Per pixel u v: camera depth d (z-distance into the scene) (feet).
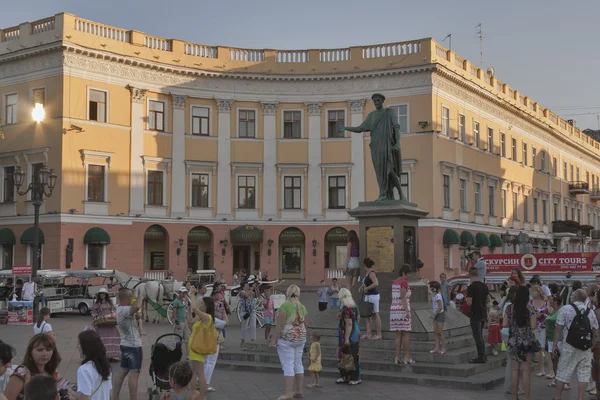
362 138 162.40
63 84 139.85
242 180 163.43
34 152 142.51
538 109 229.66
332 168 163.43
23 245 143.84
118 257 146.10
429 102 158.71
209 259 160.97
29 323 96.68
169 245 154.40
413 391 46.44
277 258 162.91
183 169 157.48
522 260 102.12
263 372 54.65
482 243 175.01
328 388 47.57
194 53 160.04
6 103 147.84
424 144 158.81
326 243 165.89
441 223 160.25
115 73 147.95
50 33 140.77
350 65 163.22
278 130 164.76
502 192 198.90
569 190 259.39
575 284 58.90
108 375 29.22
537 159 228.02
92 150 143.43
